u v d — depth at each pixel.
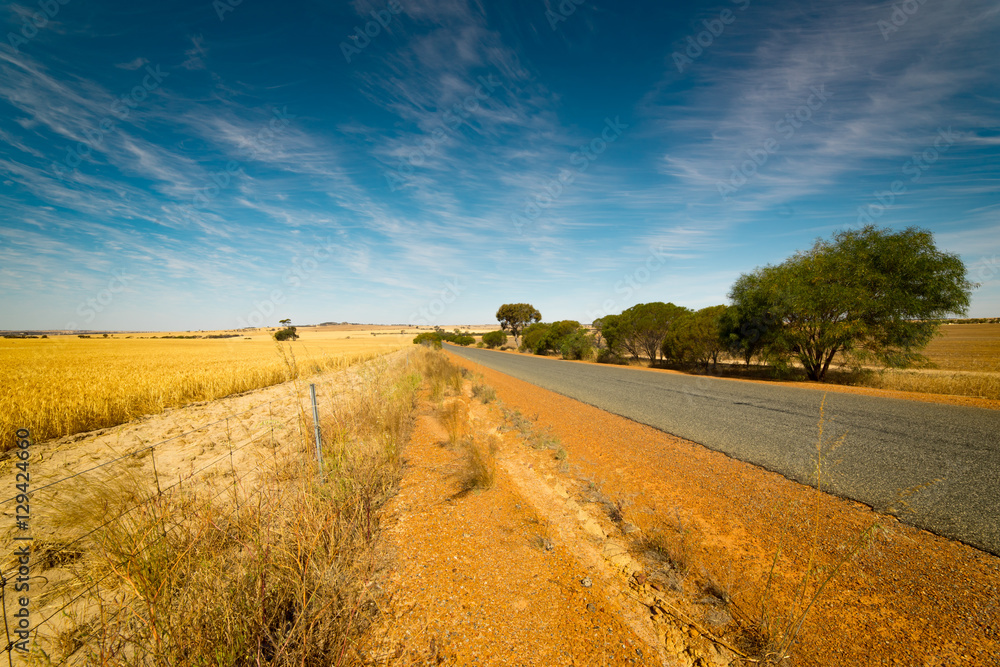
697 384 14.41
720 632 2.47
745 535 3.64
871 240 13.57
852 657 2.19
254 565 2.56
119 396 10.74
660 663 2.25
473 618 2.61
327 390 13.40
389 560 3.28
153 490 4.34
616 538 3.70
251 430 8.04
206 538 2.95
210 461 6.15
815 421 7.80
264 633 2.17
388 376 12.66
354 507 3.83
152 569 2.45
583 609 2.71
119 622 2.21
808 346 14.79
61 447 7.41
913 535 3.43
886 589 2.74
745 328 16.59
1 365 20.73
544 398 11.99
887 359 13.66
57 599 2.75
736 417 8.46
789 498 4.37
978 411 8.25
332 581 2.62
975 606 2.49
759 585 2.90
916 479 4.66
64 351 34.59
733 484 4.85
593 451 6.47
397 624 2.54
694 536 3.66
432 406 10.25
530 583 3.00
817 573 2.99
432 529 3.82
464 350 52.38
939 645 2.22
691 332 19.44
